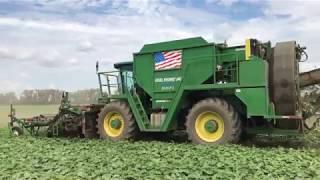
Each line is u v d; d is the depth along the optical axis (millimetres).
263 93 11750
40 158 10242
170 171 8242
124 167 8773
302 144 13047
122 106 14500
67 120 16203
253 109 11875
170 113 13430
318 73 12383
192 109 12758
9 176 8133
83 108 15938
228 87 12320
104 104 15641
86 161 9680
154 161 9414
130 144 12805
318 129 14539
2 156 10711
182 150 11133
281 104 11906
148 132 14938
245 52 12188
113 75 15336
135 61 14562
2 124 25766
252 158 9594
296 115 11742
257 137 14438
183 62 13453
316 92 12562
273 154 10195
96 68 15719
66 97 16484
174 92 13688
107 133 14734
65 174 8273
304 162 9086
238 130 12211
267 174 7980
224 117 12188
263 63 11797
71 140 14430
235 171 8203
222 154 10234
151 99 14281
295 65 11969
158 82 14031
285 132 12258
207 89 12781
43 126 16844
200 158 9727
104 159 9859
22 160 10000
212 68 12883
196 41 13234
